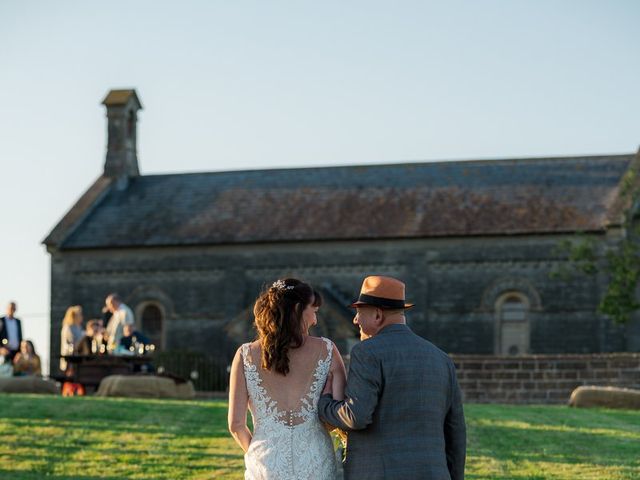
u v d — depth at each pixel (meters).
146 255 54.16
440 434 9.23
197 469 17.12
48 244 54.50
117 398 26.11
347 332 48.75
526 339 49.72
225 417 22.41
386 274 51.38
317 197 55.19
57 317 54.59
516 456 17.80
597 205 50.94
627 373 30.12
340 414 9.16
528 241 50.03
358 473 9.20
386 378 9.18
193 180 58.72
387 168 56.44
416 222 51.84
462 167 55.44
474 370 30.92
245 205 55.69
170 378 30.56
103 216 56.72
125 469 17.20
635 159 50.81
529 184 53.31
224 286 53.19
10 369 32.56
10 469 17.30
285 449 9.27
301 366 9.41
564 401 30.50
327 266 52.19
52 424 21.05
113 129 60.12
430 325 50.59
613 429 20.98
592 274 49.00
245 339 51.06
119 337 31.88
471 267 50.50
